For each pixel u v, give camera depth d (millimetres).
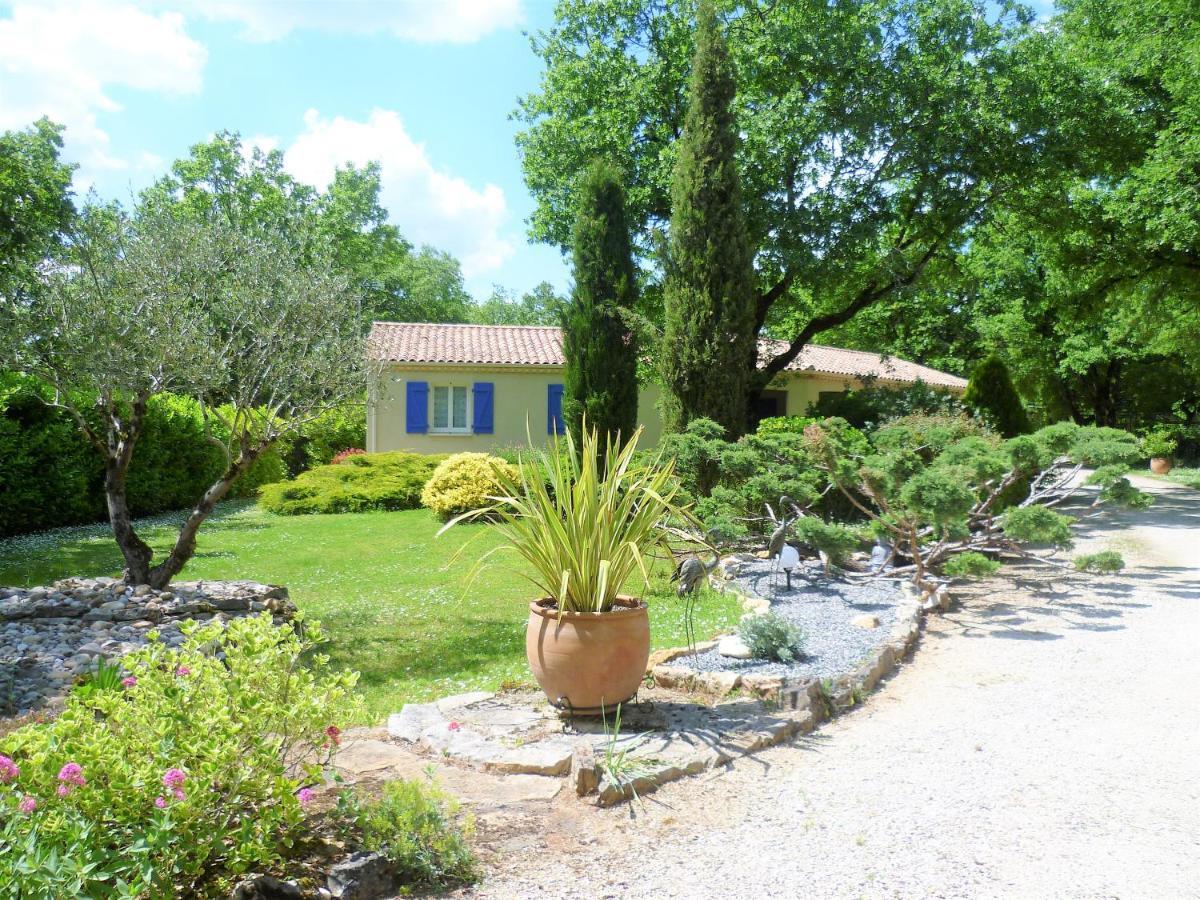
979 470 8367
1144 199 16891
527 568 11297
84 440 14625
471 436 22906
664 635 7219
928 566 9617
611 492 4883
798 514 10320
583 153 18406
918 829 3555
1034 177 17422
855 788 4004
